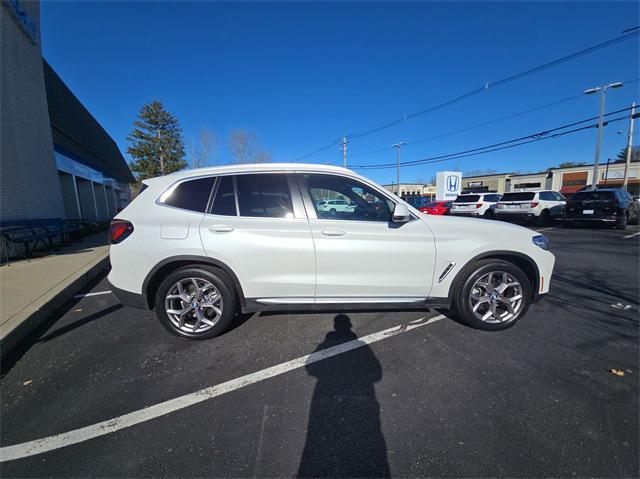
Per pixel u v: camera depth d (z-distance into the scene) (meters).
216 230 2.98
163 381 2.50
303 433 1.96
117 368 2.69
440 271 3.19
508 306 3.30
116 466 1.73
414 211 3.26
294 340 3.13
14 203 8.05
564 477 1.63
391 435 1.93
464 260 3.19
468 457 1.77
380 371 2.60
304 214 3.10
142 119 47.88
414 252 3.13
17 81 8.41
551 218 14.29
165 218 3.03
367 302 3.19
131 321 3.69
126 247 3.01
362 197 3.24
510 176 51.06
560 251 7.59
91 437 1.94
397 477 1.65
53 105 14.39
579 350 2.90
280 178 3.16
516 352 2.87
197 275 3.05
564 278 5.25
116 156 28.33
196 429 2.00
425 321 3.54
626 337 3.15
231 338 3.19
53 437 1.94
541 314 3.73
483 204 16.47
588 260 6.61
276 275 3.06
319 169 3.22
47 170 10.00
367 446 1.85
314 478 1.66
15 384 2.49
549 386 2.38
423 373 2.57
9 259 6.95
